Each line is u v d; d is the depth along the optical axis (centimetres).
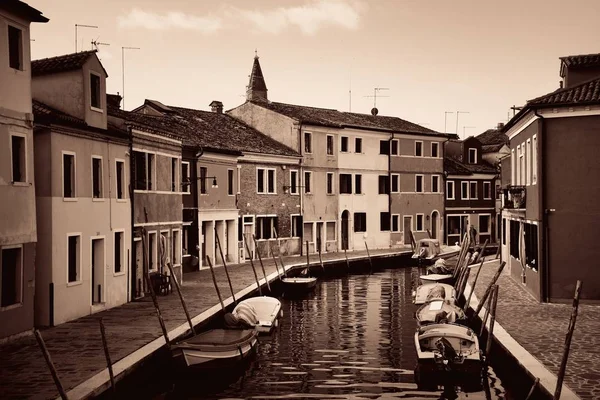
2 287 1488
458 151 5409
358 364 1633
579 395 1092
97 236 1961
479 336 1683
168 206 2570
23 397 1086
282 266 3181
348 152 4512
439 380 1443
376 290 3095
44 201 1714
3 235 1477
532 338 1541
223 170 3441
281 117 4206
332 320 2280
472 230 4531
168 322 1777
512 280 2820
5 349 1434
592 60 2302
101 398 1146
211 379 1475
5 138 1496
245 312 2002
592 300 2036
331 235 4422
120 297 2114
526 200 2369
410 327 2136
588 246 2036
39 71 1916
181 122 3588
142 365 1342
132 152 2202
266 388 1429
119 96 2891
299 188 4156
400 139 4828
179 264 2692
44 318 1709
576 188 2039
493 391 1391
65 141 1784
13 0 1488
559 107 2027
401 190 4834
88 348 1438
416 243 4853
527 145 2327
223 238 3462
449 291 2402
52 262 1712
